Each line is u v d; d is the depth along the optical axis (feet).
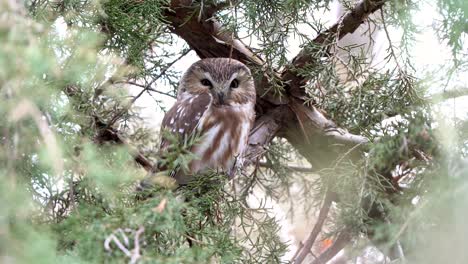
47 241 12.39
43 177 17.06
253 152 26.61
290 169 29.27
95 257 14.02
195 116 25.72
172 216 15.71
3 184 12.99
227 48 26.94
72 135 17.16
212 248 17.35
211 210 20.98
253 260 21.84
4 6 12.39
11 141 14.53
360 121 23.68
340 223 20.89
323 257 24.52
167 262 14.53
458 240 18.10
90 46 17.15
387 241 19.70
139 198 18.08
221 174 21.76
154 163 21.93
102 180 15.75
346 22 24.07
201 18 25.36
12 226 12.96
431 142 18.80
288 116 27.45
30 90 13.70
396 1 22.61
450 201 17.72
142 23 21.72
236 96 26.37
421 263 18.83
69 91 19.16
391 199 20.53
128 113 25.81
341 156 23.80
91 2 20.68
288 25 23.07
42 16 18.97
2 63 12.32
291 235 31.19
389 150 19.22
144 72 22.81
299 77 25.73
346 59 27.25
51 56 16.10
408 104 22.34
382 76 23.22
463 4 20.93
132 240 14.61
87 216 15.56
